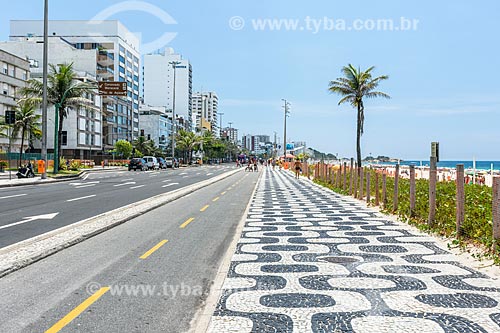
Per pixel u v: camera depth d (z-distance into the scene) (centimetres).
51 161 5378
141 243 938
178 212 1488
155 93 17175
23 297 570
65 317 501
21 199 1877
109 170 6412
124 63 11488
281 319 483
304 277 653
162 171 6175
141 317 503
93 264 749
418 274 667
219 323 473
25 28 11206
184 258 798
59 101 4597
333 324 466
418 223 1149
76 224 1144
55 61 9200
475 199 1356
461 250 837
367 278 646
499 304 528
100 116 9075
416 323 467
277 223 1220
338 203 1792
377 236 1002
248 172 5916
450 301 539
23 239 960
